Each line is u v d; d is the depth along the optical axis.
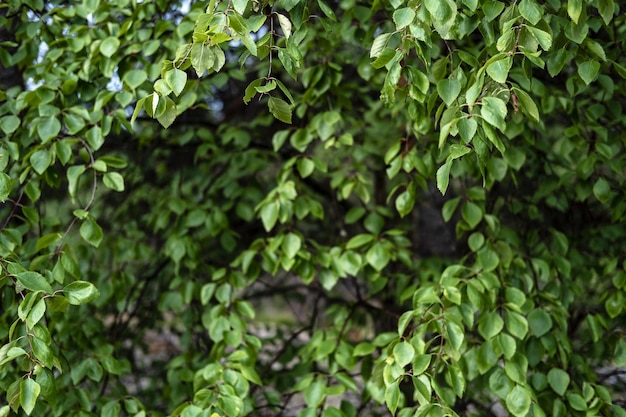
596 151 2.61
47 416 2.46
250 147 3.67
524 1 1.59
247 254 2.69
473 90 1.57
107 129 2.35
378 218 2.89
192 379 2.88
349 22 2.71
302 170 2.67
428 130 2.46
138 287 3.67
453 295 2.08
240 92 4.10
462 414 2.88
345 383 2.44
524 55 1.65
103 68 2.44
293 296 4.34
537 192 3.01
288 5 1.68
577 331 3.34
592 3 1.80
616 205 2.62
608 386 2.98
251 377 2.30
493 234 2.52
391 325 3.52
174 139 3.65
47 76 2.47
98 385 2.94
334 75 2.68
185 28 2.40
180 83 1.58
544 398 2.31
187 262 3.13
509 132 2.35
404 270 3.67
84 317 2.88
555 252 2.80
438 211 3.74
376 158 3.90
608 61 1.99
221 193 3.89
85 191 3.85
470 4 1.63
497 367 2.21
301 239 2.65
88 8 2.41
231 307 2.74
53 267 2.26
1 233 2.16
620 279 2.49
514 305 2.15
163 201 3.31
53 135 2.22
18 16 2.68
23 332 2.17
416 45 1.65
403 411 2.05
